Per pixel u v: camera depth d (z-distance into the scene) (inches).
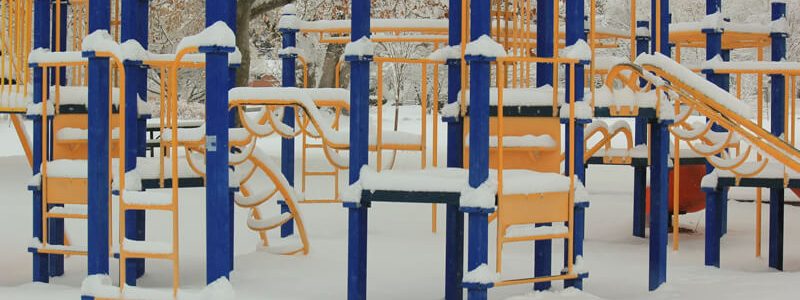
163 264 311.9
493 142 263.0
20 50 292.8
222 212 198.4
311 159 777.6
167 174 261.7
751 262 335.6
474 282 206.1
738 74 341.7
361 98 225.5
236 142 294.5
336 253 330.6
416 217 441.7
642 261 324.8
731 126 269.6
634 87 271.7
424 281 281.3
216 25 194.5
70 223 414.3
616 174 674.8
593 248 358.9
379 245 355.6
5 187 559.2
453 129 253.9
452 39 256.2
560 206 222.8
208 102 197.2
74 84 328.8
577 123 232.8
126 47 256.7
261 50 1493.6
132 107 255.4
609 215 450.3
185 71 1316.4
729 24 373.4
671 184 407.5
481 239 207.6
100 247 216.5
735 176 313.6
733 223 432.8
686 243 378.3
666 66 282.5
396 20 367.2
